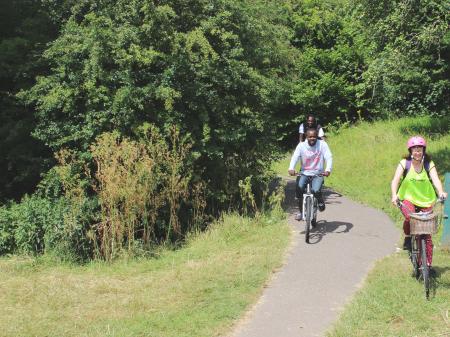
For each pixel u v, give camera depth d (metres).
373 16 13.31
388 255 8.43
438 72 19.80
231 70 11.38
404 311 6.12
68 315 6.66
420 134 18.70
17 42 12.93
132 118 10.58
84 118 10.97
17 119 13.02
